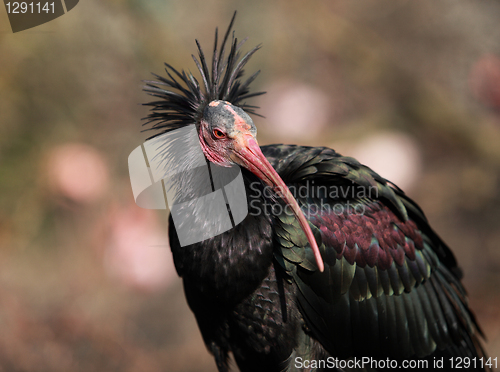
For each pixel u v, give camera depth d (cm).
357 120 1472
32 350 1062
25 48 1115
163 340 1130
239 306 634
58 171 1124
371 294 662
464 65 1711
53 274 1124
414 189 1388
